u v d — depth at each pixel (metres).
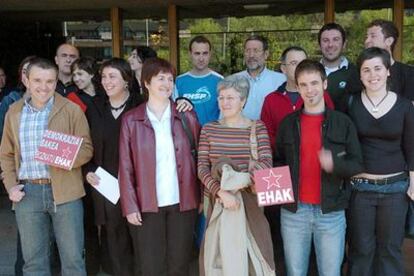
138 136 3.26
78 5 7.55
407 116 3.18
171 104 3.39
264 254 3.23
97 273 4.12
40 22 8.58
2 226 5.45
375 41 3.59
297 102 3.71
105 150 3.63
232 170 3.12
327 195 3.14
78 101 3.71
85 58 3.94
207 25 7.78
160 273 3.35
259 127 3.29
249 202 3.26
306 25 7.45
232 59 7.71
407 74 3.58
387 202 3.24
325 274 3.25
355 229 3.32
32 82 3.25
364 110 3.22
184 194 3.30
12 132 3.36
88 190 3.92
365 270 3.34
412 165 3.22
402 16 7.00
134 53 4.39
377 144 3.22
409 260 4.19
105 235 4.01
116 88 3.58
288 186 3.05
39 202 3.31
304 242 3.27
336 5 7.24
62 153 3.21
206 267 3.25
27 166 3.31
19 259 3.84
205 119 4.42
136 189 3.30
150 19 7.90
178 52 7.79
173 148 3.30
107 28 8.12
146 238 3.30
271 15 7.57
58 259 4.16
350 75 3.65
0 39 8.73
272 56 7.49
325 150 3.09
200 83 4.48
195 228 3.84
